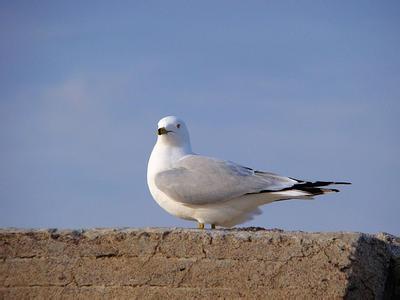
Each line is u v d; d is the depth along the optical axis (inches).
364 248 417.7
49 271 422.3
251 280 405.7
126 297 413.1
